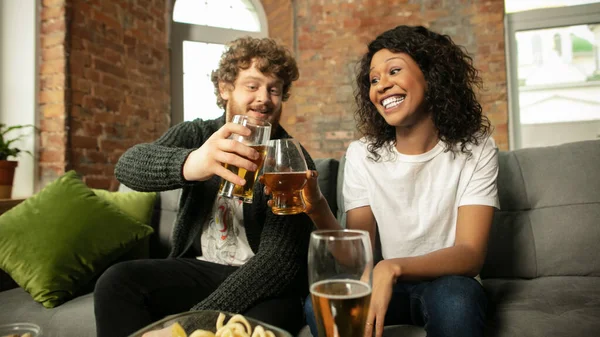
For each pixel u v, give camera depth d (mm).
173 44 3135
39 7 2316
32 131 2301
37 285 1286
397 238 1174
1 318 1228
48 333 1184
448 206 1133
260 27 3553
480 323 807
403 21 3322
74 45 2326
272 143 871
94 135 2439
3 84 2318
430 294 871
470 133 1184
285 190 876
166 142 1249
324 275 511
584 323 903
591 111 3137
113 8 2574
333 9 3426
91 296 1335
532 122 3250
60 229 1396
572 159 1380
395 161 1233
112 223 1488
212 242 1240
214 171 869
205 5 3348
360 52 3379
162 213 1790
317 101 3447
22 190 2287
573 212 1310
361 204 1243
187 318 605
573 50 3164
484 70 3176
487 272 1354
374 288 821
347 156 1365
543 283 1237
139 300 968
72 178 1569
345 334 499
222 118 1391
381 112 1224
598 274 1261
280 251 1063
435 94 1178
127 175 1055
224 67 1285
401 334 947
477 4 3189
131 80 2717
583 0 3121
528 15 3215
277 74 1277
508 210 1384
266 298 1028
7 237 1379
